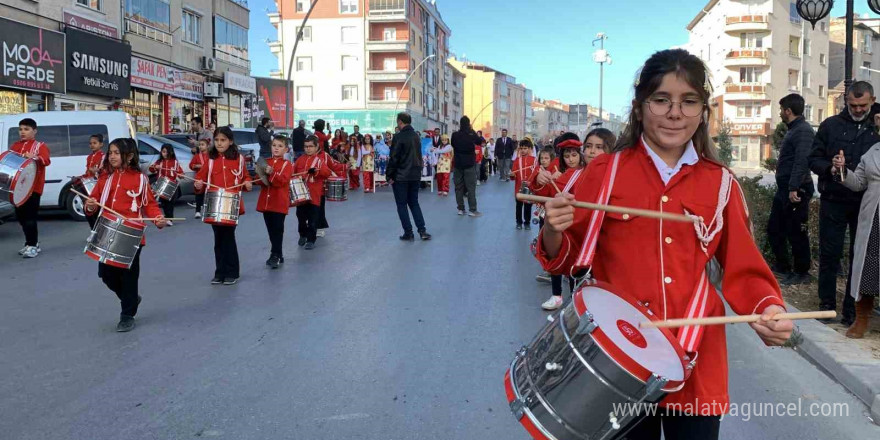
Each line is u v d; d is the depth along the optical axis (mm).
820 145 6215
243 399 4516
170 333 6059
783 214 7934
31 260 9508
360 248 10703
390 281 8234
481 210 16531
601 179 2422
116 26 24406
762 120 58562
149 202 6414
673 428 2383
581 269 2447
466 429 4062
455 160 15289
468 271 8852
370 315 6652
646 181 2369
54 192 13367
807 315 2086
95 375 4977
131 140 6453
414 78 68312
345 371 5051
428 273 8727
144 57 26438
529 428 2299
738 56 58312
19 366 5180
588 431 2174
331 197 12000
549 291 7723
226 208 7934
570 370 2182
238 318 6555
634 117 2479
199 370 5082
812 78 62188
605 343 2109
